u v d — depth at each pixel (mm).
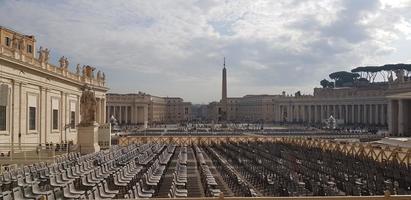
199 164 41281
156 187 25469
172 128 156000
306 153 51875
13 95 49812
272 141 74500
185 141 74562
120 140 71375
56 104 66562
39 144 48719
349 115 192125
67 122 71812
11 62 48031
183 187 26203
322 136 99188
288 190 24938
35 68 55250
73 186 22359
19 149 45688
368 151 48875
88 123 45719
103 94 101312
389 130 112562
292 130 131375
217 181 33094
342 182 27281
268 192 27203
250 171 37188
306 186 27531
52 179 23219
